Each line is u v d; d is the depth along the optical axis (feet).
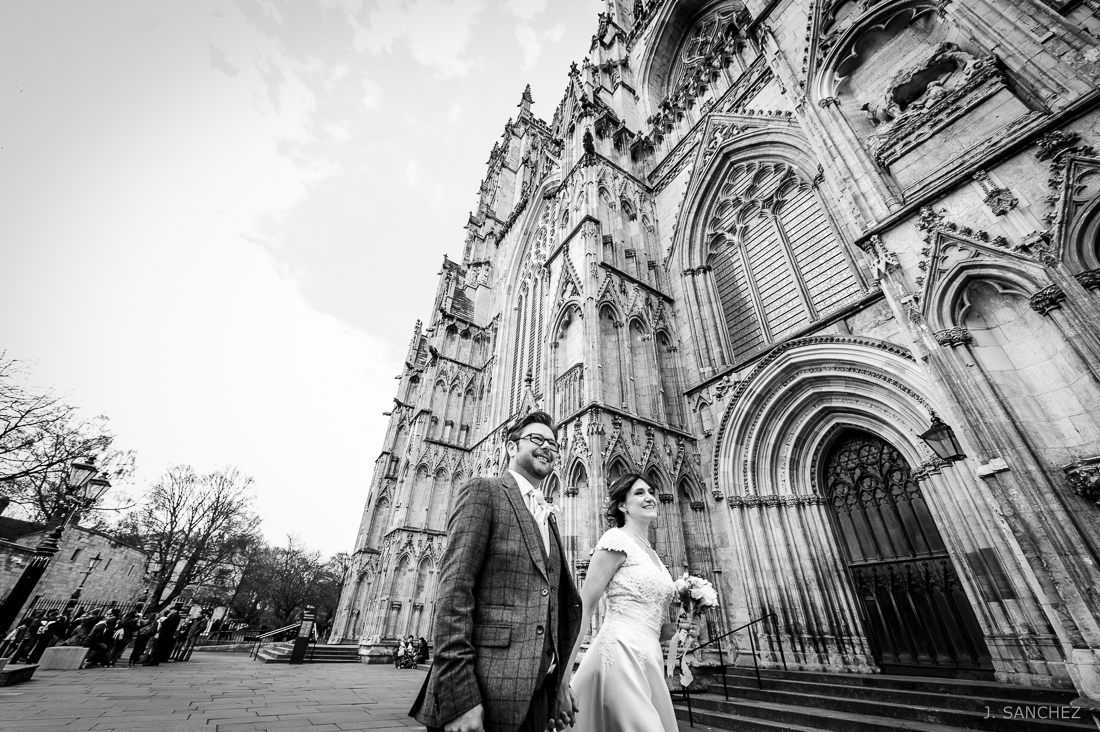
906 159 39.04
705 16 104.83
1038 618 30.45
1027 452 27.09
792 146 61.21
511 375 106.32
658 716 11.06
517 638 8.75
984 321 32.09
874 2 46.01
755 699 34.37
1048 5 33.22
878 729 25.41
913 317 34.30
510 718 7.75
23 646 57.93
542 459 13.01
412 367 161.99
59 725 21.93
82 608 123.24
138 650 62.13
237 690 38.91
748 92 71.20
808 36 51.19
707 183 73.77
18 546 101.35
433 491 104.47
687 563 48.49
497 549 9.77
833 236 54.03
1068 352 27.58
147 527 170.09
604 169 82.02
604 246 71.15
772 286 60.95
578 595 11.22
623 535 14.11
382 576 95.20
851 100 46.88
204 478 180.24
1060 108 30.30
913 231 36.50
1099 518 24.48
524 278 118.62
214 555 188.55
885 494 43.14
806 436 49.37
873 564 42.37
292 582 232.53
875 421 44.11
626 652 12.04
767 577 45.73
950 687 30.04
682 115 87.76
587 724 11.68
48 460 89.10
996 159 32.55
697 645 42.65
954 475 36.37
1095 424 25.71
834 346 46.11
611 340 61.82
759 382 52.08
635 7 127.44
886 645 39.45
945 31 40.93
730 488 51.34
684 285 71.26
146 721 24.04
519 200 152.05
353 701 35.04
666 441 55.93
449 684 7.61
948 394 31.19
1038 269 28.81
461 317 134.51
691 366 64.64
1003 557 32.83
